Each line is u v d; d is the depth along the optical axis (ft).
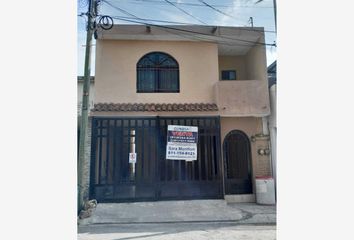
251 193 33.65
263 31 34.63
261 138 33.81
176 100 33.35
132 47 33.88
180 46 34.58
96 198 29.60
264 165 33.58
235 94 33.09
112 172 30.32
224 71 39.73
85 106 26.86
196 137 31.71
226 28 34.32
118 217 26.02
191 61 34.42
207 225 24.30
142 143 31.12
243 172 34.12
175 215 26.68
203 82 34.12
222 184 31.12
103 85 32.76
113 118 31.17
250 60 38.22
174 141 31.37
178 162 31.22
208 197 30.73
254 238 20.65
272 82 35.94
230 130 34.55
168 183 30.68
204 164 31.45
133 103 32.68
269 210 29.14
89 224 24.52
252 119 34.91
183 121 31.96
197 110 32.01
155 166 30.83
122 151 30.81
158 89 33.58
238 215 26.71
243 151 34.53
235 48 37.70
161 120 31.65
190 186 30.86
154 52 34.17
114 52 33.55
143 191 30.30
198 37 34.19
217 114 32.53
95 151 30.37
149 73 33.78
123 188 30.12
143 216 26.37
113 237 20.80
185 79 33.94
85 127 26.71
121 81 33.09
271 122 33.81
